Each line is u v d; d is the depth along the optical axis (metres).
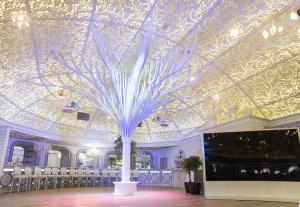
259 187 6.78
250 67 9.02
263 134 7.16
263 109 10.23
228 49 8.52
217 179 7.13
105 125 15.63
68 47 8.05
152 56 8.79
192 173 12.02
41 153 13.94
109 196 7.37
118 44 8.22
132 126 7.92
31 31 6.75
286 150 6.81
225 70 9.63
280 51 7.94
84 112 14.26
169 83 8.45
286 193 6.50
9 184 9.05
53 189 10.58
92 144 15.47
